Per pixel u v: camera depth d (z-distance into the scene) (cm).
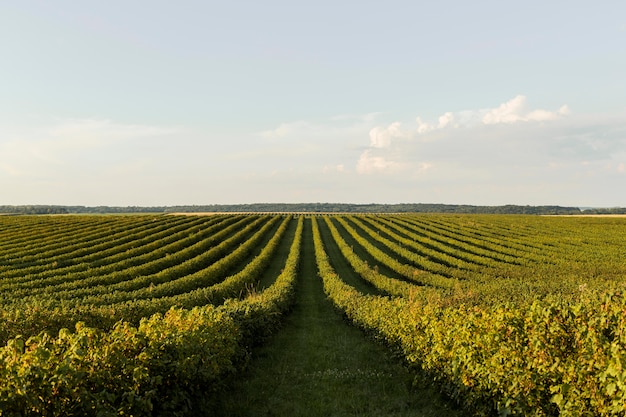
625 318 632
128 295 2394
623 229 6731
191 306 1964
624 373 526
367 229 7619
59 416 507
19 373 487
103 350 616
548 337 696
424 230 7138
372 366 1259
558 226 7269
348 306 2050
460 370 859
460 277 3559
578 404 606
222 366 945
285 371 1199
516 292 2234
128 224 7062
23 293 2695
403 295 2442
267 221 9169
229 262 4044
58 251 4438
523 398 696
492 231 6844
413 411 884
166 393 692
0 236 5391
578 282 2680
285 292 2267
